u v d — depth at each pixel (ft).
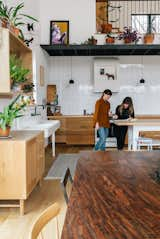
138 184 5.57
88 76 30.48
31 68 15.90
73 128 29.07
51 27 28.27
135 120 19.90
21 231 9.70
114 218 3.86
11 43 13.57
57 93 30.55
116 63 29.37
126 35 27.17
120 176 6.23
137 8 30.89
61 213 11.11
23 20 19.88
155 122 18.30
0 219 10.85
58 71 30.53
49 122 23.03
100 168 7.08
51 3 28.45
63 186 5.82
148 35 27.40
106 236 3.29
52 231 9.49
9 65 11.69
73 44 26.84
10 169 11.32
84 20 28.60
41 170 15.15
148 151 9.78
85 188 5.32
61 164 20.49
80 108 30.60
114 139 27.43
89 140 29.07
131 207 4.28
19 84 13.14
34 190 14.34
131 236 3.29
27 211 11.62
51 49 26.76
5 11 12.75
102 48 26.43
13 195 11.32
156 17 30.94
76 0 28.55
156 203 4.46
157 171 6.63
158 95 30.40
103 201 4.57
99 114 20.85
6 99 15.19
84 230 3.47
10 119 12.03
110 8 30.86
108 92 20.88
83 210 4.18
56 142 29.27
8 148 11.28
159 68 30.30
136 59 30.27
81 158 8.45
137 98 30.40
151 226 3.58
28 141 11.75
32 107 21.70
